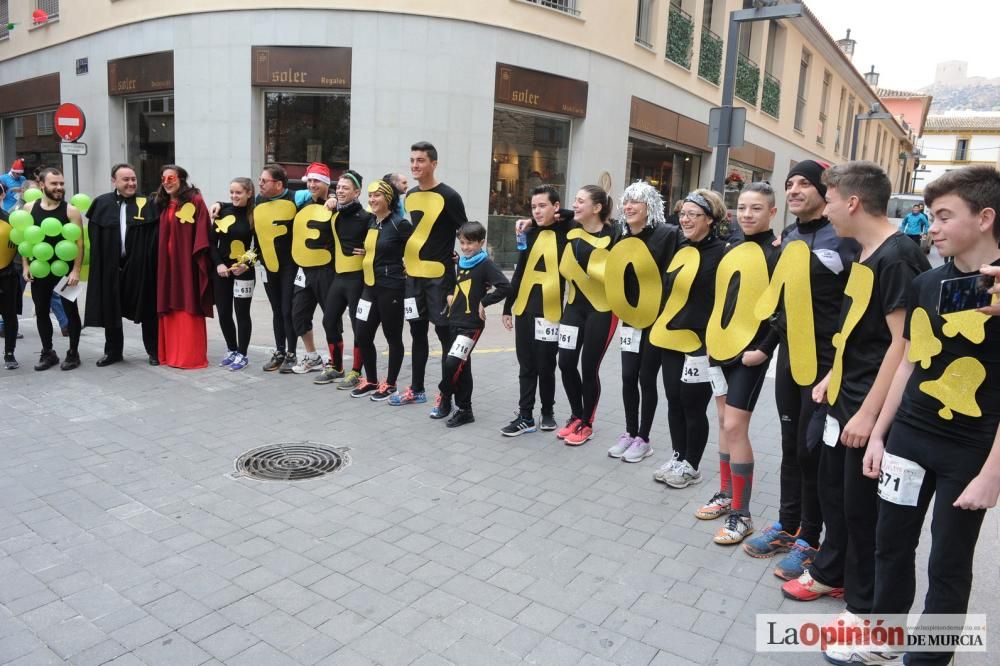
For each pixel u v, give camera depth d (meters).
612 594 3.39
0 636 2.93
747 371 3.84
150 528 3.92
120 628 3.01
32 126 17.50
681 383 4.58
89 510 4.11
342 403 6.32
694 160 18.83
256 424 5.67
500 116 12.52
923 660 2.52
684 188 18.58
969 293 2.29
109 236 6.99
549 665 2.84
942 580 2.46
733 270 3.92
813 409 3.42
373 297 6.23
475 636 3.02
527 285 5.53
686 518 4.27
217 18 11.94
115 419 5.67
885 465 2.63
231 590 3.33
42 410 5.82
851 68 28.78
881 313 2.91
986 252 2.29
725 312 3.94
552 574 3.56
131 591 3.30
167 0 12.48
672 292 4.49
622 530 4.08
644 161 16.47
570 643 2.99
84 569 3.48
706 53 17.72
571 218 5.38
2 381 6.61
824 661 2.91
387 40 11.44
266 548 3.74
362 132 11.63
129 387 6.55
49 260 6.77
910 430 2.54
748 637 3.07
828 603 3.36
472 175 12.06
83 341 8.40
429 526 4.05
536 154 13.23
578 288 5.22
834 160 30.88
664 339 4.53
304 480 4.64
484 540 3.90
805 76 25.80
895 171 46.69
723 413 4.14
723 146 9.94
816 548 3.60
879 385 2.80
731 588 3.48
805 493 3.57
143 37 13.01
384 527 4.02
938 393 2.43
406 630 3.05
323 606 3.22
